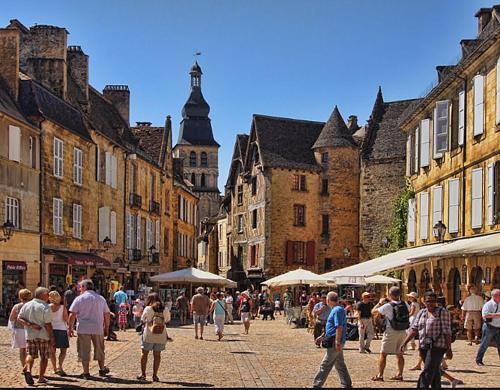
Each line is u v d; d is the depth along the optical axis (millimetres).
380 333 26172
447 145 29016
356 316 26203
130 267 42188
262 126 56188
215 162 120125
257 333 28969
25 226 28547
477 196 25594
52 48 35219
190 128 120875
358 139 57250
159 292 42062
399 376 13852
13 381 12891
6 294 27109
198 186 119625
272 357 18469
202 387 12703
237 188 62000
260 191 55375
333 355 12305
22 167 28281
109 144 38812
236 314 45375
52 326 13344
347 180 54906
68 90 37125
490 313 15969
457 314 24469
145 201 45938
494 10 26516
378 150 50344
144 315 13539
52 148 30984
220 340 24500
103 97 46344
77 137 33594
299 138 56688
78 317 13617
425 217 32312
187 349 20594
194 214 65812
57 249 31359
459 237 27625
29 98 29875
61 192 31938
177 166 64438
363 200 50438
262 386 12938
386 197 49312
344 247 54562
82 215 34594
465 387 12680
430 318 11414
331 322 12312
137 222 43906
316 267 54438
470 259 25984
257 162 55844
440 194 30078
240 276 60312
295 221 54281
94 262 33312
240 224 60844
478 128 25406
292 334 28422
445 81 28719
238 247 61156
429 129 32375
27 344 12578
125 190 41594
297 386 12969
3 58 29625
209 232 78250
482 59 25328
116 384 12859
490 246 20141
